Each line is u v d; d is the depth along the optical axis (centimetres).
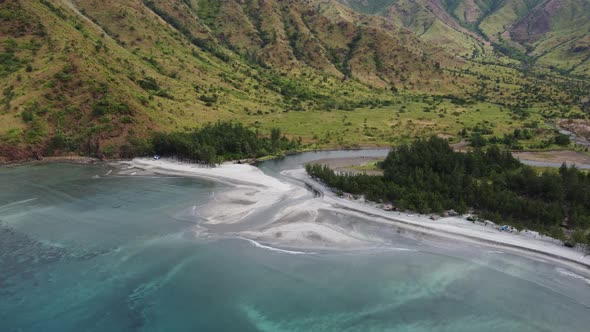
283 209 7981
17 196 8731
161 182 10094
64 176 10456
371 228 7056
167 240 6506
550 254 5928
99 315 4600
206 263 5769
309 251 6172
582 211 7100
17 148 11731
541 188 8038
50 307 4722
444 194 8038
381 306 4841
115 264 5709
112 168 11500
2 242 6372
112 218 7481
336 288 5197
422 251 6206
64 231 6844
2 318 4516
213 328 4438
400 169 9631
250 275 5475
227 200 8550
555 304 4872
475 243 6397
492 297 5016
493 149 10812
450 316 4666
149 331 4369
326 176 9800
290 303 4884
